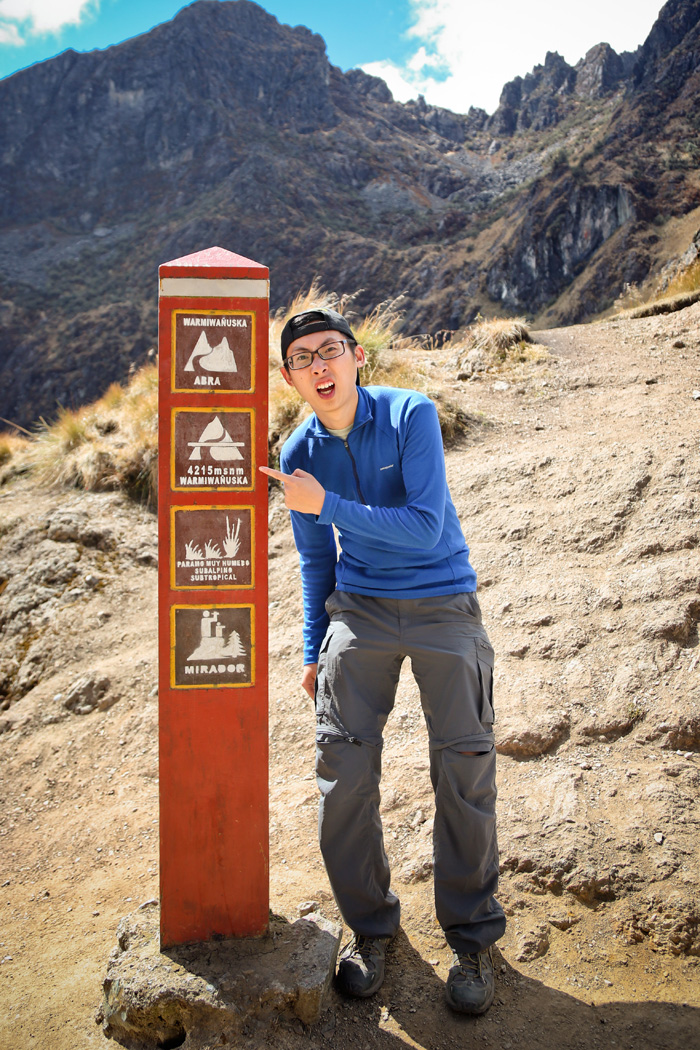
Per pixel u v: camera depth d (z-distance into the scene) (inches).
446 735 76.4
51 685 174.2
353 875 79.0
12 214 7170.3
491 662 80.0
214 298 78.2
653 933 84.0
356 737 77.6
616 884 89.4
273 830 112.7
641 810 98.8
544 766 110.0
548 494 174.1
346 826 78.0
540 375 257.4
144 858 115.5
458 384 260.8
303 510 75.4
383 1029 74.4
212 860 80.2
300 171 6776.6
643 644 124.6
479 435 221.1
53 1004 84.6
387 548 79.5
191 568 79.1
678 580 133.1
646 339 282.7
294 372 80.2
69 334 5536.4
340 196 6712.6
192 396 78.4
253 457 79.1
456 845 77.6
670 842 93.1
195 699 79.5
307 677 90.4
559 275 4638.3
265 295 78.6
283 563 194.1
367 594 80.5
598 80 7682.1
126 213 7126.0
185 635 79.3
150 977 75.7
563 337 302.8
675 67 5442.9
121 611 197.3
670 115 5088.6
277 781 126.9
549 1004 76.8
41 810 135.7
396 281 5433.1
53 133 7711.6
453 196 6781.5
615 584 139.7
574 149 5910.4
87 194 7337.6
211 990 73.3
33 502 251.3
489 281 4945.9
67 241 6781.5
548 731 113.8
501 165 7229.3
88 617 195.2
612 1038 72.4
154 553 218.2
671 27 5812.0
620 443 184.7
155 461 242.1
